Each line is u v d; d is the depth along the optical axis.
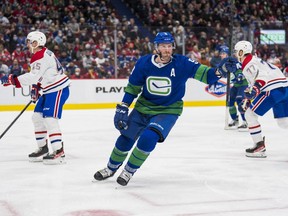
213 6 19.81
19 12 17.19
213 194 4.34
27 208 3.89
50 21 16.55
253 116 6.28
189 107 14.68
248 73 6.04
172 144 7.57
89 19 17.58
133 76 4.49
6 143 7.76
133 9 19.39
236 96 9.30
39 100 5.91
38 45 5.61
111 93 14.40
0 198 4.22
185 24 18.09
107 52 14.35
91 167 5.66
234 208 3.86
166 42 4.27
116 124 4.46
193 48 14.77
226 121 9.52
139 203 4.02
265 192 4.42
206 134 8.80
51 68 5.63
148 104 4.54
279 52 15.34
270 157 6.38
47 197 4.24
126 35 14.51
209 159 6.21
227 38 14.95
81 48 14.17
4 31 13.40
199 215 3.66
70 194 4.34
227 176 5.16
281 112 6.13
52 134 5.76
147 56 4.49
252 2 20.38
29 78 5.49
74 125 10.25
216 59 14.59
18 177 5.11
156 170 5.49
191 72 4.39
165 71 4.39
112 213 3.73
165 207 3.90
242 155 6.53
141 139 4.39
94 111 13.47
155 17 18.33
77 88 14.05
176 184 4.77
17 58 13.40
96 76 14.30
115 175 5.16
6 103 13.42
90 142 7.85
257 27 15.37
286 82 6.10
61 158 5.86
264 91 6.11
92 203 4.03
